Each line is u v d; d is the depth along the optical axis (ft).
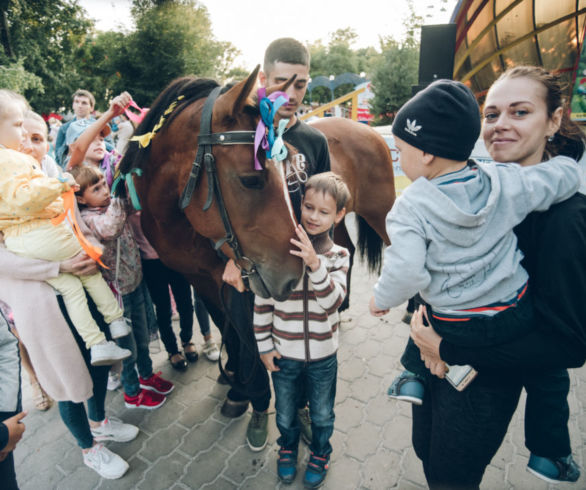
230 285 5.36
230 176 3.95
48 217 4.54
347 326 9.89
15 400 3.92
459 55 22.03
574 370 7.86
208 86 4.65
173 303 10.89
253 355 5.58
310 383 5.18
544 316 2.81
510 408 3.34
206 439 6.60
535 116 3.09
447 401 3.48
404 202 2.98
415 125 2.93
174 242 5.30
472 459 3.50
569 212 2.76
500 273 2.80
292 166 5.03
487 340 2.92
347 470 5.90
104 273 5.79
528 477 5.66
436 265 2.93
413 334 3.43
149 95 48.37
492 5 17.87
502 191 2.80
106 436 6.41
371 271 10.41
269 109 3.73
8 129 4.23
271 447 6.39
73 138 8.55
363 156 8.91
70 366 4.81
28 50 47.73
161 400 7.38
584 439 6.20
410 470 5.87
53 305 4.66
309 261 4.06
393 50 53.36
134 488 5.76
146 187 4.88
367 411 7.07
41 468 6.16
